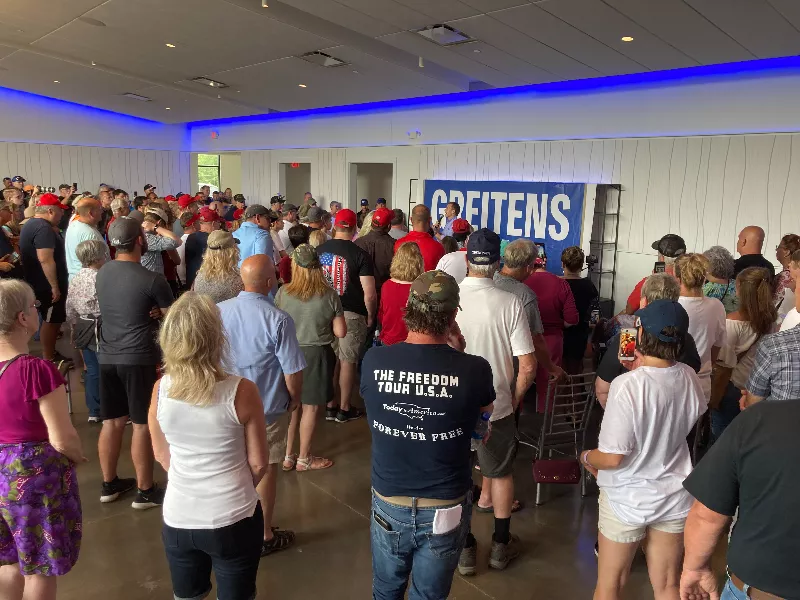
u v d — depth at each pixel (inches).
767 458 51.3
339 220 176.6
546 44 266.2
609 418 81.4
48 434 81.9
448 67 331.6
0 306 78.2
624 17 220.2
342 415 188.5
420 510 73.2
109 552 119.3
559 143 364.2
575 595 109.7
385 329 156.2
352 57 331.9
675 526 82.8
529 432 179.8
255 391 77.4
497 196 352.5
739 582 55.3
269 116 594.2
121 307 122.9
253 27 299.4
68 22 329.1
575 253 177.5
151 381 127.4
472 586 111.8
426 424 71.4
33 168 603.5
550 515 137.0
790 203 273.1
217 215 218.8
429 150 446.9
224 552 76.5
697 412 82.2
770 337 87.2
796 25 208.7
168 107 575.5
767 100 274.4
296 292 146.9
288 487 148.0
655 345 80.6
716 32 225.3
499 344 106.4
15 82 525.0
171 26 311.9
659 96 313.6
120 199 236.8
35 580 85.9
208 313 73.6
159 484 143.7
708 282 155.6
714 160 296.8
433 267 190.5
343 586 111.3
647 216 326.0
